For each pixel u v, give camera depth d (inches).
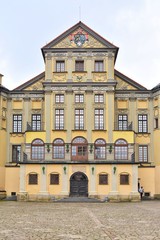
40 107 2298.2
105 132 2156.7
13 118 2294.5
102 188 2078.0
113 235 727.7
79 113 2186.3
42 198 2062.0
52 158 2134.6
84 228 832.3
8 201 2047.2
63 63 2225.6
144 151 2256.4
